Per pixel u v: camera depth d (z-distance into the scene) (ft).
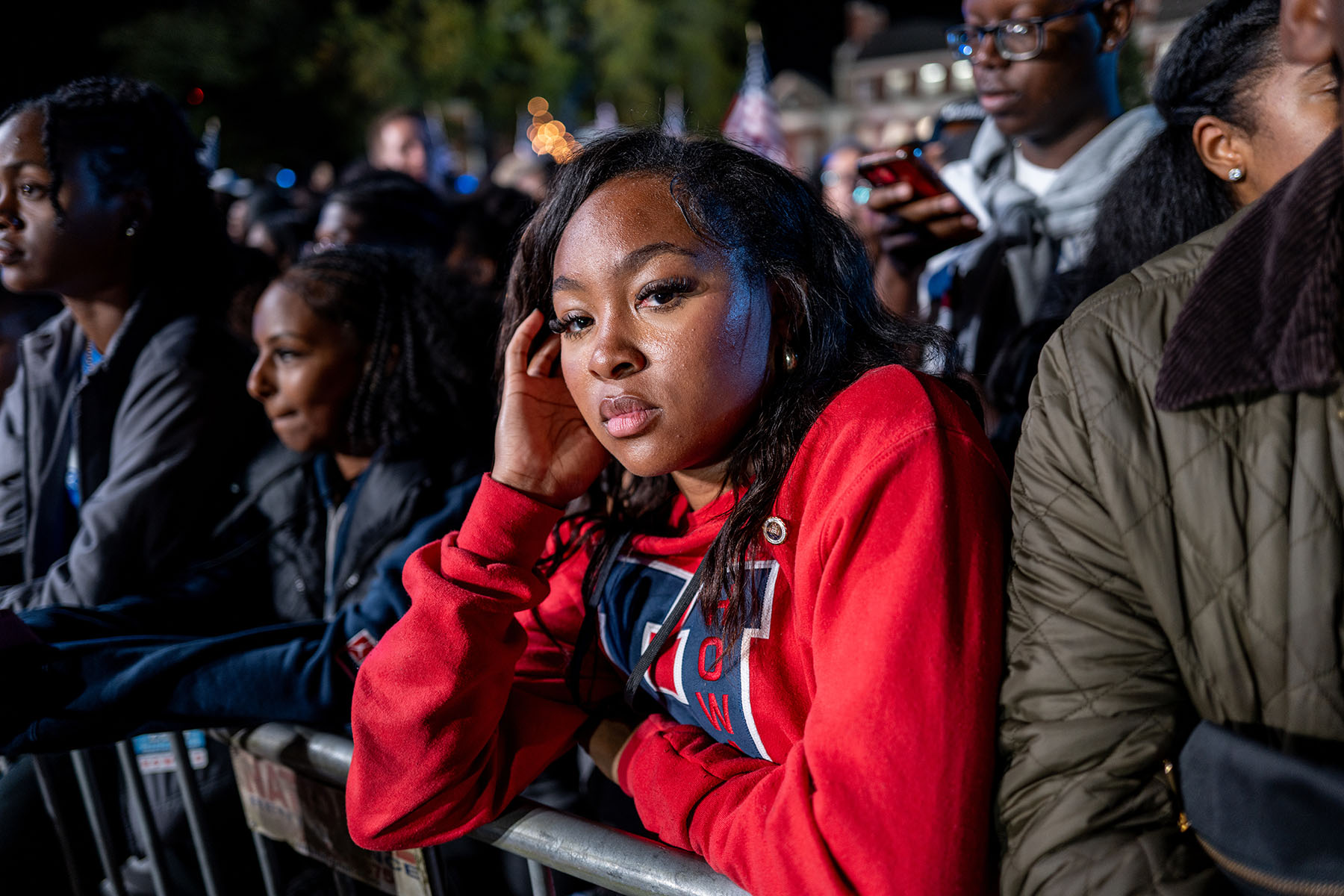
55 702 4.41
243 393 6.10
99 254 6.07
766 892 2.71
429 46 63.16
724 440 3.11
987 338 6.44
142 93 6.33
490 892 5.17
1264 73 3.79
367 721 3.42
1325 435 2.24
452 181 18.90
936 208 6.35
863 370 3.18
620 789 4.73
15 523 6.83
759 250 3.07
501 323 3.89
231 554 5.67
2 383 9.65
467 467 5.36
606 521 3.83
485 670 3.40
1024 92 6.45
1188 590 2.39
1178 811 2.39
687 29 75.66
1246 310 2.31
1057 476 2.58
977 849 2.51
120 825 6.06
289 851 5.89
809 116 88.89
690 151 3.19
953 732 2.52
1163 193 4.50
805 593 2.92
